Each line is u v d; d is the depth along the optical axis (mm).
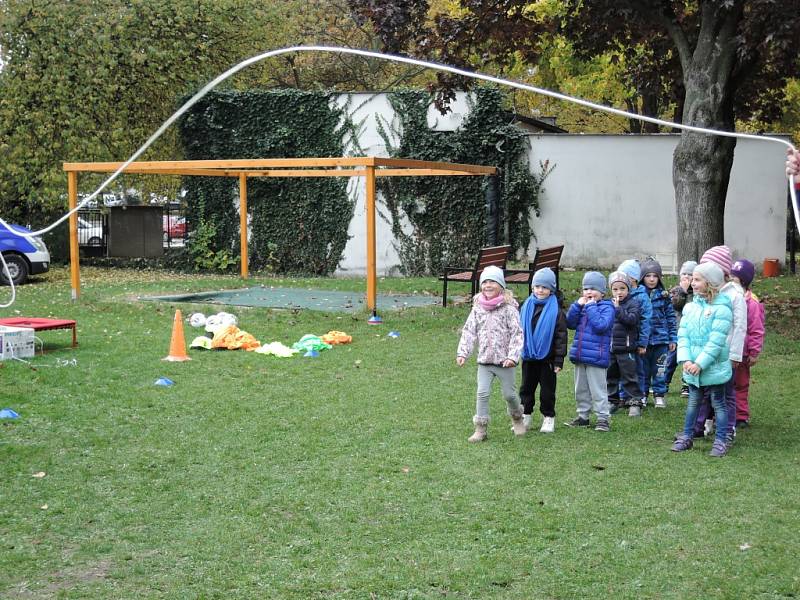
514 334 7480
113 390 9336
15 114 24516
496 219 22672
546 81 29766
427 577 4664
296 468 6711
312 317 14781
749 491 6109
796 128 31188
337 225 24125
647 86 19656
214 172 20531
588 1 15609
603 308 7895
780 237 22344
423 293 19016
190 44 26359
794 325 13812
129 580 4676
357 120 23797
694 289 7184
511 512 5688
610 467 6730
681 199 15125
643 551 5008
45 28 24469
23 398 8844
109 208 26406
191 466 6766
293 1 37938
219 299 17531
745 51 13656
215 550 5086
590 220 23031
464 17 16953
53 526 5469
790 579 4598
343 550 5074
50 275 23297
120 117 25812
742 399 8094
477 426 7535
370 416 8367
